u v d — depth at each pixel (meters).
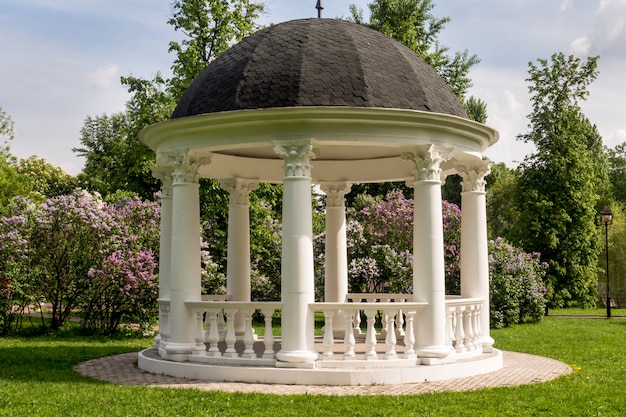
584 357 16.16
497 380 12.05
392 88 12.12
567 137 38.84
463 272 14.52
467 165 14.52
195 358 12.56
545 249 39.41
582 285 40.03
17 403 10.07
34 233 21.33
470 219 14.52
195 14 27.66
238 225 16.89
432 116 11.97
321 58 12.22
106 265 20.80
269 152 15.91
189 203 12.88
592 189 39.84
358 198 30.97
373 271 26.19
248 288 17.05
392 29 37.22
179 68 27.31
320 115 11.53
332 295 17.36
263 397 10.22
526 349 17.97
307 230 11.75
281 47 12.58
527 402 10.05
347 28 13.15
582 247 39.75
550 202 38.66
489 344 14.09
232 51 13.41
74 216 21.27
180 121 12.34
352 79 11.95
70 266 21.39
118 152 42.91
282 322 11.80
